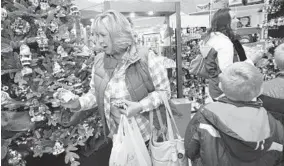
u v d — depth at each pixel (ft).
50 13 5.52
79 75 6.81
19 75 5.07
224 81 3.46
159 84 4.14
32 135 5.84
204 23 12.59
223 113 3.26
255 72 3.32
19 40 5.15
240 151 3.09
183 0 14.73
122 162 3.91
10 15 4.92
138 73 4.09
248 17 13.58
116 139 4.02
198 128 3.52
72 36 6.52
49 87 5.51
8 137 5.30
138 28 9.47
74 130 6.19
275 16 10.78
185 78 12.14
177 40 8.91
